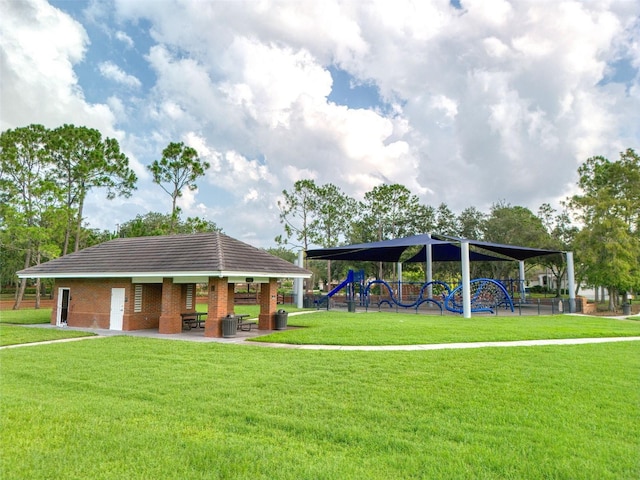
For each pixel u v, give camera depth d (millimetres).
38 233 29984
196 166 37219
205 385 8547
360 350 12641
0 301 36875
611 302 31109
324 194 44688
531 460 5031
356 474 4645
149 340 15250
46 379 9180
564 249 40438
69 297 20719
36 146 34250
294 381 8828
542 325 19141
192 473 4688
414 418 6551
